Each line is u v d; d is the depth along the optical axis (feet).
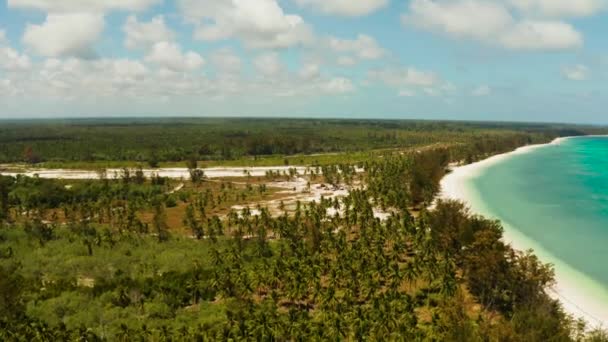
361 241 459.32
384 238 492.54
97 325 330.54
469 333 264.11
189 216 630.33
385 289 383.45
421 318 333.21
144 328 301.84
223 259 443.73
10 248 495.82
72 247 511.40
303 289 358.23
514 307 332.39
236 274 383.65
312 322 308.19
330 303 331.77
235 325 302.66
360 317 304.50
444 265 376.68
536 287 338.54
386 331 290.15
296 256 431.02
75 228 592.19
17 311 343.26
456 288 352.90
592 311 346.13
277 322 300.81
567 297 369.91
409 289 387.75
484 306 357.82
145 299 373.61
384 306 315.99
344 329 297.33
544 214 643.86
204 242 533.96
